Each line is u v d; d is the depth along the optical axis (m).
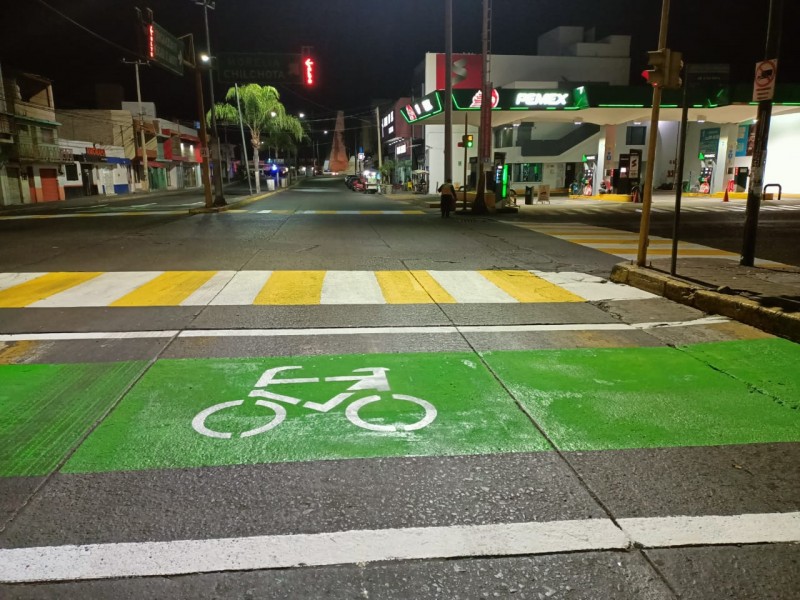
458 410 4.07
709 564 2.50
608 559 2.53
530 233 15.63
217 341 5.68
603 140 38.00
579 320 6.59
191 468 3.28
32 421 3.87
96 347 5.48
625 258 11.12
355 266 10.13
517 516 2.84
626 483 3.14
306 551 2.57
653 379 4.69
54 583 2.36
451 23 23.38
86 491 3.03
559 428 3.80
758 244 12.71
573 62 48.28
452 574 2.43
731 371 4.87
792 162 33.44
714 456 3.44
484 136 22.23
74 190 47.47
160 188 66.38
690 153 41.28
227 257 11.11
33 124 41.00
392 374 4.79
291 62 22.39
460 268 10.00
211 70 24.98
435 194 47.16
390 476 3.21
